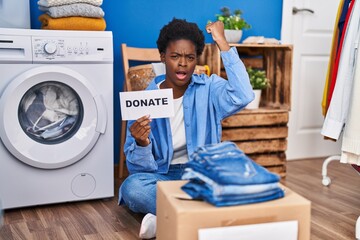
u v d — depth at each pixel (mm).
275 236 1063
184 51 1637
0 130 1967
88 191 2186
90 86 2084
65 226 1897
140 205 1807
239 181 1049
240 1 2992
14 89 1942
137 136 1520
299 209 1094
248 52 2977
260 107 2938
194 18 2891
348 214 2109
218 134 1753
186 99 1739
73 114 2135
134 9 2734
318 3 3178
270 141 2725
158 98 1493
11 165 2033
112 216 2023
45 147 2053
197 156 1164
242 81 1580
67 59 2053
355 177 2807
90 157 2166
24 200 2080
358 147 1827
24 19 2244
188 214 1033
